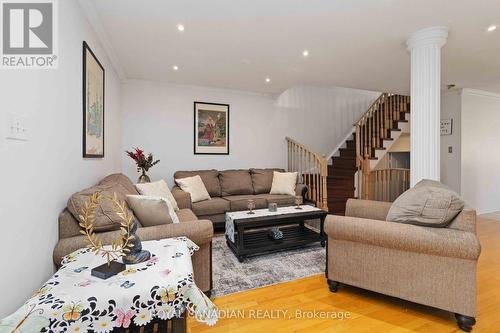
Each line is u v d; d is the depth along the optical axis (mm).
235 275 2330
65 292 989
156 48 2912
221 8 2129
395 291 1771
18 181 1147
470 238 1520
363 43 2807
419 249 1639
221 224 3746
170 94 4395
